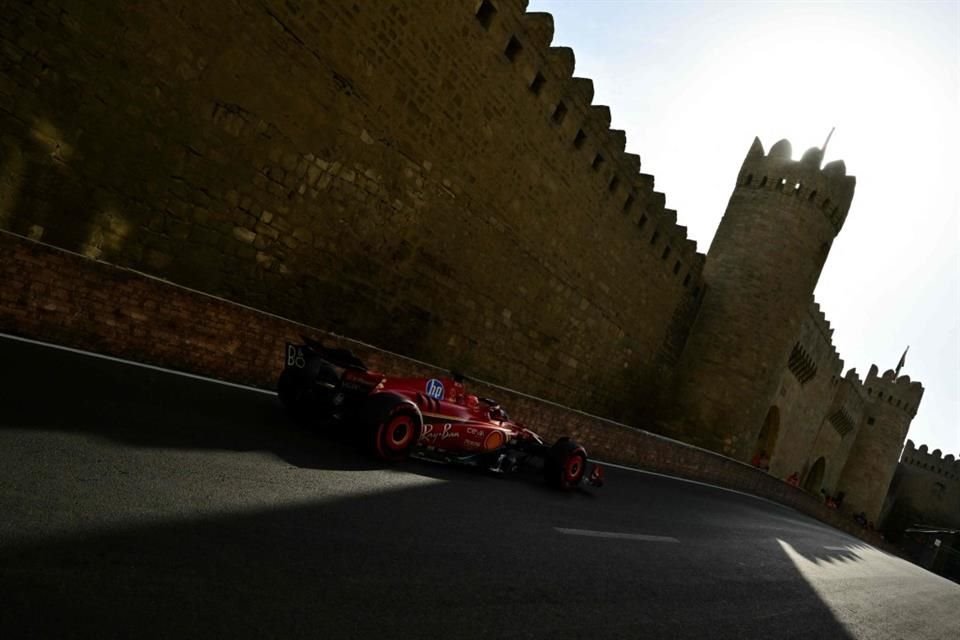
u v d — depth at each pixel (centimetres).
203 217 914
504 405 1076
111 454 360
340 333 1154
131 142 819
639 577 461
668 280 2255
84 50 759
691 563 575
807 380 3625
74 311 599
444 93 1228
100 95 780
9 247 552
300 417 626
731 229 2612
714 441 2383
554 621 318
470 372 1484
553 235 1631
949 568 5100
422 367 967
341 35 1030
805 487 4756
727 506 1231
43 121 735
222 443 452
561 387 1866
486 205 1399
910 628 622
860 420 5381
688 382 2475
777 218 2508
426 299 1316
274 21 938
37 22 718
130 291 636
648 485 1091
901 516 6488
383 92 1116
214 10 869
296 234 1042
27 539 239
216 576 253
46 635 183
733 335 2442
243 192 955
